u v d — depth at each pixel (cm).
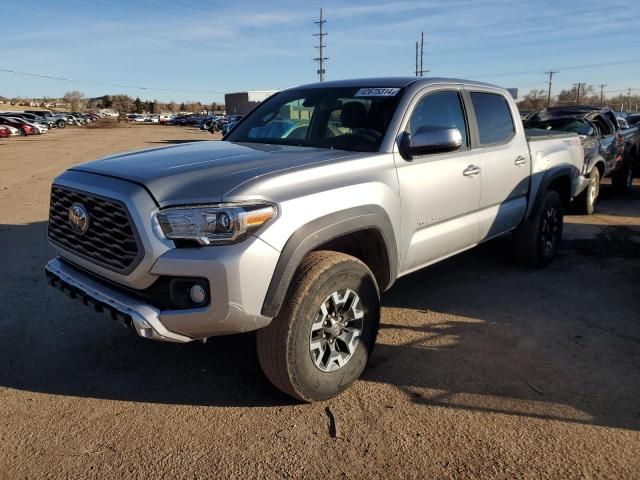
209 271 271
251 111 497
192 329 284
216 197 280
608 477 265
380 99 405
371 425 308
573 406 326
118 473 269
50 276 349
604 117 1020
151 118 10381
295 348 303
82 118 8238
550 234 597
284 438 296
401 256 380
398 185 367
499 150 484
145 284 287
